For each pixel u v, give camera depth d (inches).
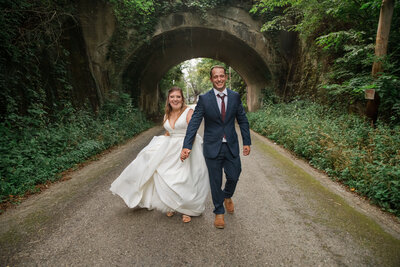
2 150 151.3
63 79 271.1
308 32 332.5
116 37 416.2
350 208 107.0
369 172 123.7
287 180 146.2
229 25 451.8
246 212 104.8
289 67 462.9
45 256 74.0
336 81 282.7
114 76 423.5
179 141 98.0
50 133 202.7
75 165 183.9
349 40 259.1
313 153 183.5
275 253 75.1
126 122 362.0
